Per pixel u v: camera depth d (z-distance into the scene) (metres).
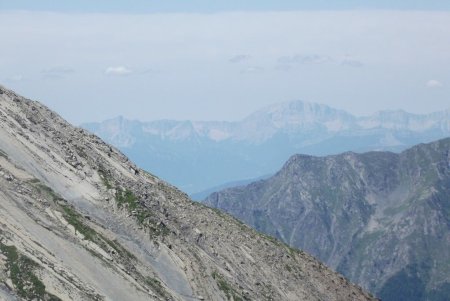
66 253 88.56
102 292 85.69
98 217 107.19
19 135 112.00
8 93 126.69
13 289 73.88
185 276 109.69
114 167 131.75
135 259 103.00
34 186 100.00
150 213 117.44
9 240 79.88
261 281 133.50
